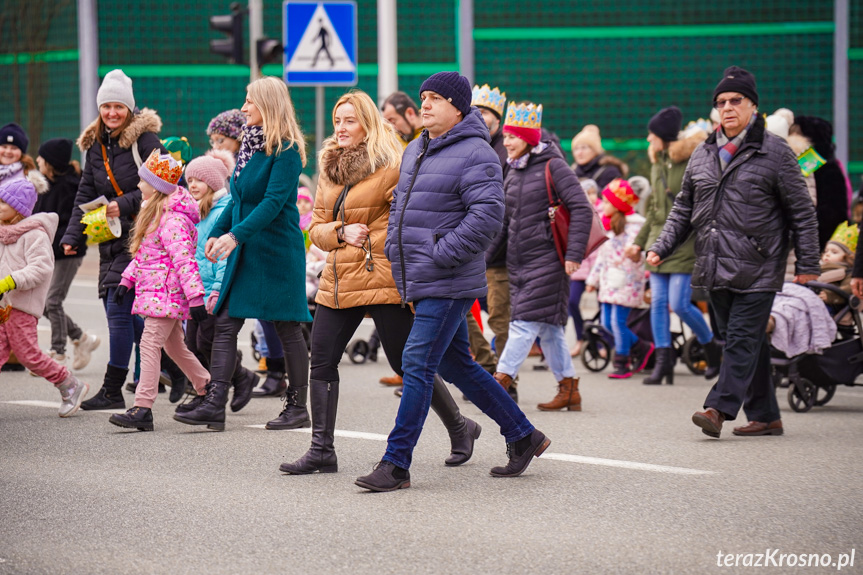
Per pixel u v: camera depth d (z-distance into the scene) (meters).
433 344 10.86
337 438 13.55
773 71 36.81
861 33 36.34
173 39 39.06
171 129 39.28
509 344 15.53
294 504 10.44
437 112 10.91
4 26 40.12
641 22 37.22
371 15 38.59
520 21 37.66
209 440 13.34
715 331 14.43
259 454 12.57
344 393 17.17
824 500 10.63
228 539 9.35
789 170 13.57
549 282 15.40
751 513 10.16
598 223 15.47
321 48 25.58
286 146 13.20
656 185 19.00
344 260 11.51
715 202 13.77
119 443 13.14
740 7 36.88
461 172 10.73
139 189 15.32
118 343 15.30
